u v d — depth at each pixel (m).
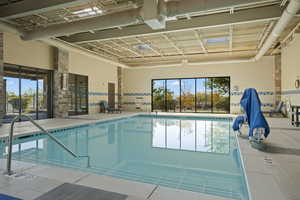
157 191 1.98
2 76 6.23
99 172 3.14
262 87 10.60
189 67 12.03
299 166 2.64
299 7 4.07
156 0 4.20
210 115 10.10
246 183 2.31
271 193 1.91
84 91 10.22
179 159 3.79
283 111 9.00
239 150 3.49
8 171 2.37
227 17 5.68
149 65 12.69
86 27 5.12
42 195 1.87
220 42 8.67
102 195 1.88
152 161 3.69
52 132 5.79
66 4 4.50
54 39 6.83
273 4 5.21
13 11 5.13
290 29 7.05
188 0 4.31
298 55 6.98
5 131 5.16
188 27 6.10
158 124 8.23
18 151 4.27
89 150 4.50
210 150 4.45
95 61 10.91
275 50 9.69
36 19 6.29
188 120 9.39
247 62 10.85
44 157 3.90
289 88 8.10
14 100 7.11
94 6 5.38
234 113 10.96
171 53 10.59
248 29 6.98
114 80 12.63
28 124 6.46
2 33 6.19
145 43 8.69
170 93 12.61
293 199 1.79
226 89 11.39
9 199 1.80
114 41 8.38
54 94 8.42
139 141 5.36
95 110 10.95
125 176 2.97
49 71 8.40
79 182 2.17
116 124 8.22
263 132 3.74
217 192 2.45
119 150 4.49
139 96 13.23
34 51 7.68
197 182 2.72
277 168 2.58
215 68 11.48
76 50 7.93
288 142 3.98
